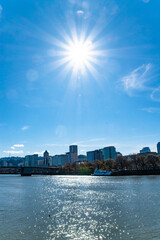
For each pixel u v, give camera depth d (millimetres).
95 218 37438
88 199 61062
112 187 96250
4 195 73688
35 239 27109
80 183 130750
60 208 47625
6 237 27906
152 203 50125
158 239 25969
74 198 63969
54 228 31750
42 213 42375
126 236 27406
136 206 47125
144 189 81250
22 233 29516
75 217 38625
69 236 28141
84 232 29609
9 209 46750
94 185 111625
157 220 34438
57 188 100938
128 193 71312
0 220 36781
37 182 151875
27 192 83688
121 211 42500
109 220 35688
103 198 61969
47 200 60594
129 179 149250
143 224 32469
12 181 168750
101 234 28578
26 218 38156
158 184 100062
